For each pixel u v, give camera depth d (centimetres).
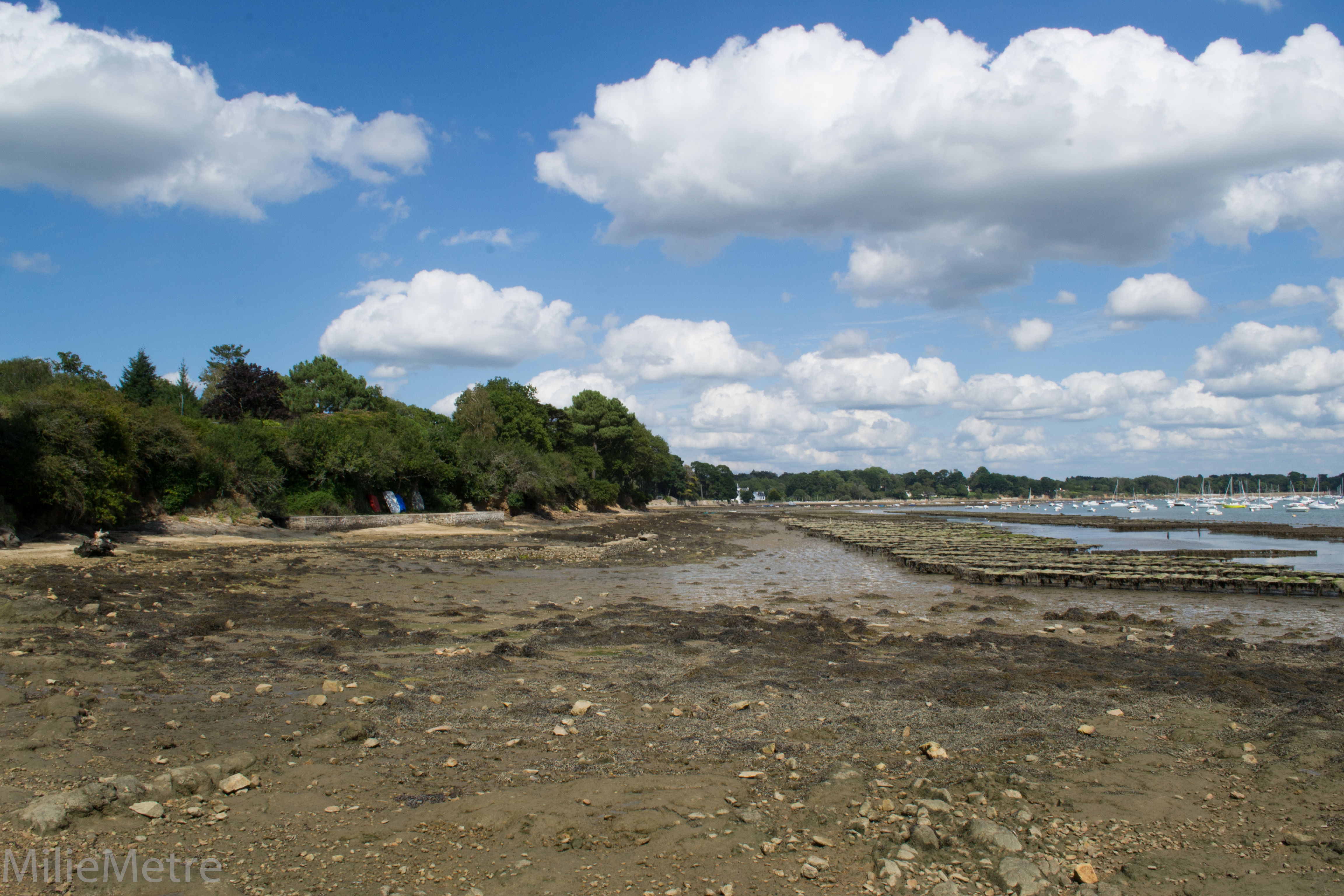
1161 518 11662
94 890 558
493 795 779
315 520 4812
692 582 3084
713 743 969
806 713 1111
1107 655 1611
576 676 1328
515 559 3769
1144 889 619
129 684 1136
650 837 692
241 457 4569
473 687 1226
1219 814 762
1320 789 813
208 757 855
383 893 582
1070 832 721
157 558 2839
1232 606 2647
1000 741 987
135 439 3806
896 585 3127
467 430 8325
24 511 3077
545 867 632
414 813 733
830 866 646
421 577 2881
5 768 772
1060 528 8594
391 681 1238
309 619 1825
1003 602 2598
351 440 5553
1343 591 2939
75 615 1616
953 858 662
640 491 14112
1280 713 1116
